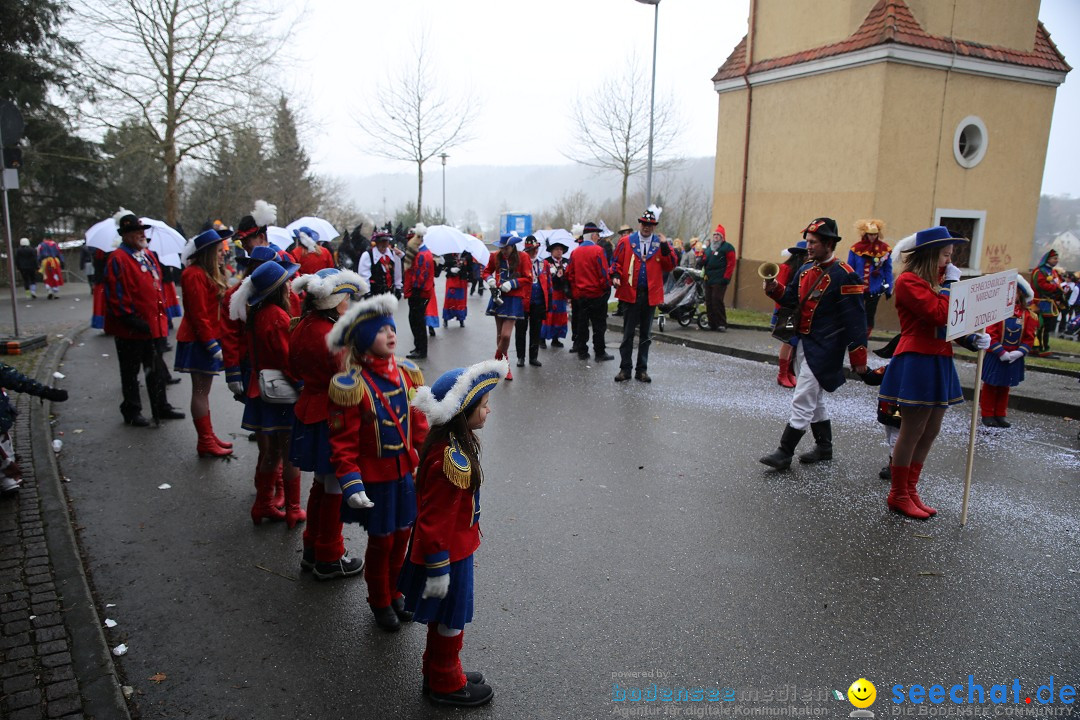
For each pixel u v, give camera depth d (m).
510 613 3.86
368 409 3.44
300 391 4.61
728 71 16.89
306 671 3.37
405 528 3.66
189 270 5.95
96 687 3.13
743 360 11.19
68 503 5.23
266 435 4.71
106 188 28.67
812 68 14.74
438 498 2.94
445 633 3.05
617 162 28.34
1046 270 12.14
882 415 5.43
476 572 4.30
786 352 9.20
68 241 29.28
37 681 3.15
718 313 13.64
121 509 5.15
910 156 14.14
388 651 3.54
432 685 3.12
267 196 33.66
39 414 7.25
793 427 6.04
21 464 5.77
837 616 3.85
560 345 12.52
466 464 2.93
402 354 11.35
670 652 3.52
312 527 4.21
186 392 8.65
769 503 5.38
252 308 4.62
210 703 3.12
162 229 9.29
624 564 4.41
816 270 5.90
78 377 9.22
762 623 3.78
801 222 15.45
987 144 14.92
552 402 8.38
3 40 25.25
